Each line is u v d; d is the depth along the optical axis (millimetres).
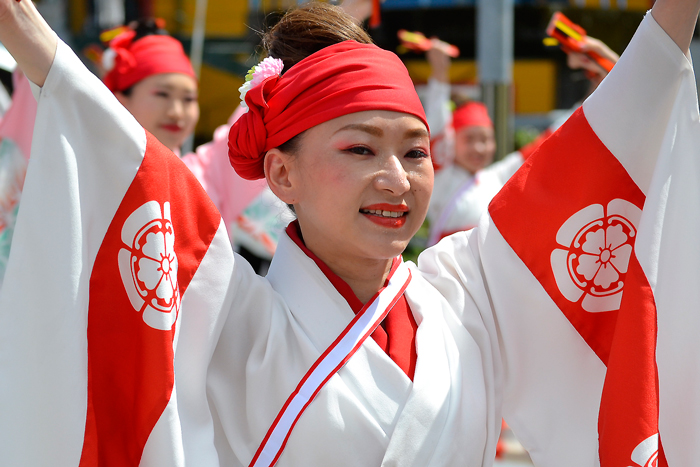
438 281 2824
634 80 2641
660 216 2588
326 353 2521
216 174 5215
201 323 2521
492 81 9320
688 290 2652
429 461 2447
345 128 2467
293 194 2617
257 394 2523
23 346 2273
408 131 2496
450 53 8758
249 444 2535
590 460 2760
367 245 2486
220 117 12906
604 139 2688
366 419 2439
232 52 12539
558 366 2785
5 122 4484
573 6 14578
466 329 2721
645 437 2477
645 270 2570
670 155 2611
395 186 2443
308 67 2545
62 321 2283
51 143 2311
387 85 2492
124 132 2406
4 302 2283
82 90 2340
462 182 8750
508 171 8508
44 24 2305
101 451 2402
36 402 2268
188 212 2545
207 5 13031
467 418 2539
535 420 2822
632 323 2559
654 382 2518
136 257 2416
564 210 2729
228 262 2586
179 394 2480
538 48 15445
